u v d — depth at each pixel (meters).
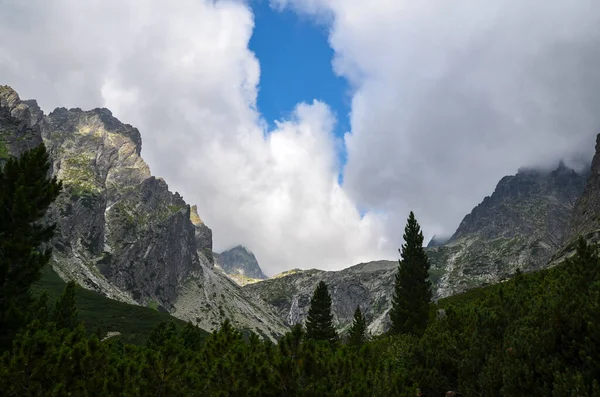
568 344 12.95
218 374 13.31
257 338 18.80
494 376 13.75
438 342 18.31
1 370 13.08
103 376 14.12
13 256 21.83
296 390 12.22
